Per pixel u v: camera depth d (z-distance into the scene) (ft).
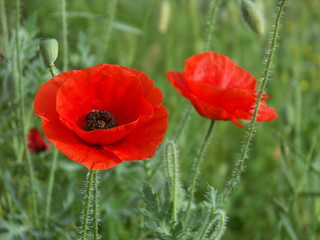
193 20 2.76
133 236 1.93
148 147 1.25
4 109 2.03
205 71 1.62
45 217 1.82
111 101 1.36
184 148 2.41
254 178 2.54
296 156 2.17
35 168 2.00
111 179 2.01
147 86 1.34
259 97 1.42
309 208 2.17
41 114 1.27
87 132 1.23
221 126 2.62
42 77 1.89
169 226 1.48
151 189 1.49
